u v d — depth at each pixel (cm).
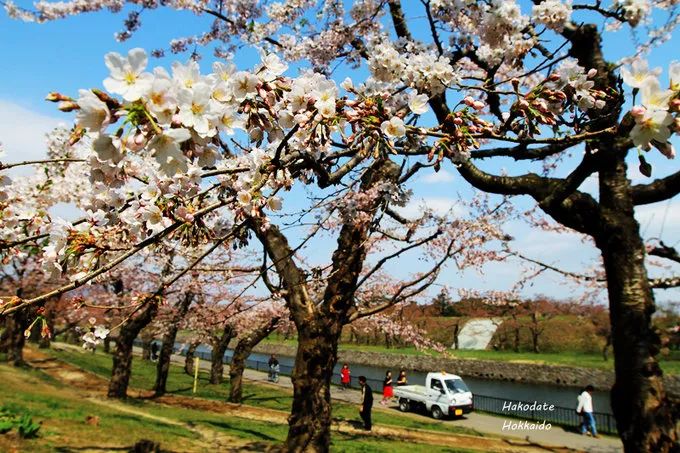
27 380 1457
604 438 1399
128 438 802
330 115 202
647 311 466
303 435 641
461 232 958
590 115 270
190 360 2584
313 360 661
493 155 297
